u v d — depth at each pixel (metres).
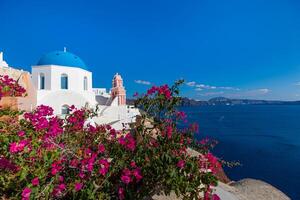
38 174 4.22
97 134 6.04
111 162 5.06
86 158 4.73
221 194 8.71
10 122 5.89
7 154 4.51
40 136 5.05
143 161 4.97
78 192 4.45
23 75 19.39
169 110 6.06
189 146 6.61
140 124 5.98
